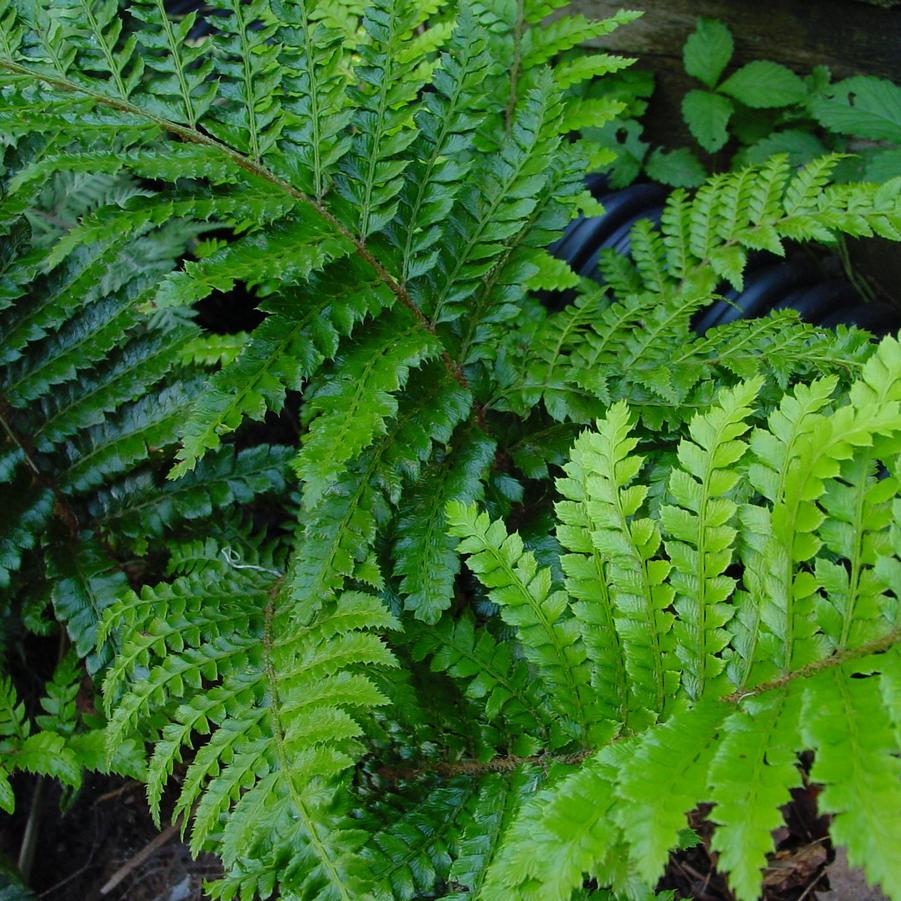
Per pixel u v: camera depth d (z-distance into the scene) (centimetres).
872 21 72
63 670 59
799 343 54
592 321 56
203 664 53
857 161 71
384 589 54
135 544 59
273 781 50
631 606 49
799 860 60
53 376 57
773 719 46
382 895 50
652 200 69
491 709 52
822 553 51
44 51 53
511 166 55
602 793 45
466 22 55
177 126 53
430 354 52
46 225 66
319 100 53
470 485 54
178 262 69
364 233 54
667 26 74
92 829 63
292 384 50
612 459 49
